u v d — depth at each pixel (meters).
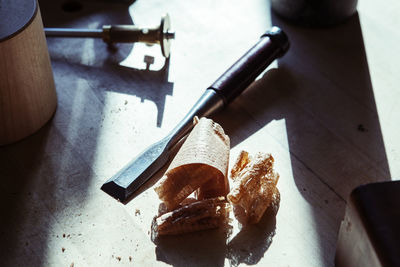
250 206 0.39
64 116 0.47
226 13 0.56
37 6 0.41
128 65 0.51
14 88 0.41
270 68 0.52
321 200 0.42
